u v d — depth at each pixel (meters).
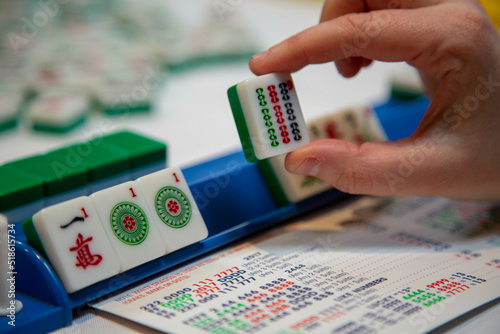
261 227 0.63
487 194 0.61
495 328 0.46
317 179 0.69
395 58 0.58
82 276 0.47
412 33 0.56
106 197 0.50
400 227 0.66
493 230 0.65
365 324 0.44
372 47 0.57
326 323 0.44
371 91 1.21
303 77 1.31
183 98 1.16
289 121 0.56
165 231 0.53
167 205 0.54
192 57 1.31
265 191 0.68
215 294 0.49
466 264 0.56
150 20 1.55
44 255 0.48
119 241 0.50
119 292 0.51
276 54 0.57
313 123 0.69
